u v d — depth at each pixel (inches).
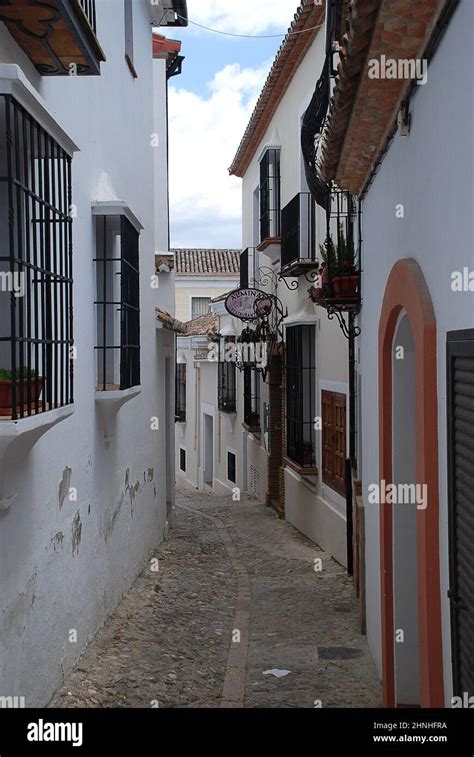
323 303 340.2
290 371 565.0
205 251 1470.2
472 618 135.0
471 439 135.3
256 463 781.3
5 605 183.5
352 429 398.3
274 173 625.3
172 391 569.9
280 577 432.5
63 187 212.4
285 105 591.8
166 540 526.0
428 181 169.3
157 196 571.8
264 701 249.0
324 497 498.6
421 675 175.5
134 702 237.3
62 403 207.2
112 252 323.6
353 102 206.4
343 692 258.4
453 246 146.6
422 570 170.9
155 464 472.4
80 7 190.2
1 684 179.6
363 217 303.6
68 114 255.9
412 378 237.5
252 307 609.6
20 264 171.8
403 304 191.6
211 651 302.5
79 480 265.3
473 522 134.3
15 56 197.8
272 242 598.2
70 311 212.7
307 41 497.4
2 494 178.7
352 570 420.2
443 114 153.7
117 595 340.5
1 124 185.9
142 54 427.8
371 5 156.6
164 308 554.9
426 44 162.6
